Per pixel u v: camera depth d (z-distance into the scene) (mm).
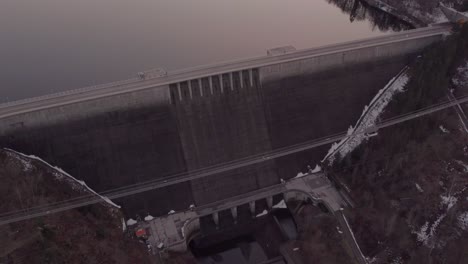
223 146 90250
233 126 91250
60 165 78562
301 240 81938
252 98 92875
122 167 82875
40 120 76375
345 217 83875
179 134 87062
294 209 90375
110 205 79188
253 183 91312
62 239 65562
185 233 80688
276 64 92812
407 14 148000
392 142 90625
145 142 84625
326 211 87000
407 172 87375
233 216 88062
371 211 83500
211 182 88500
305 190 90938
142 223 82062
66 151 79000
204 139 88875
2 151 73125
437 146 91000
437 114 94125
